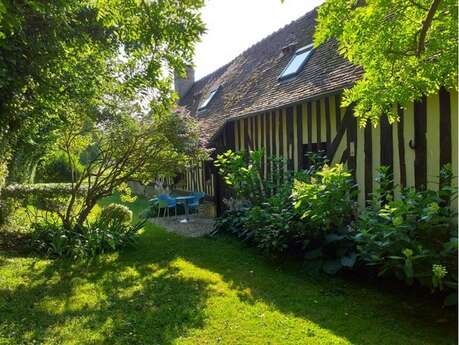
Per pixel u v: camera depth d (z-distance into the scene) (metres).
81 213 7.22
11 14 3.42
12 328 3.55
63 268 5.51
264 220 6.15
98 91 5.89
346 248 4.98
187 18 4.06
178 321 3.71
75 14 4.76
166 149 7.23
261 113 8.01
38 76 4.66
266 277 5.10
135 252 6.59
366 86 3.37
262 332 3.46
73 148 7.76
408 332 3.46
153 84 5.57
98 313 3.91
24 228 7.58
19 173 10.00
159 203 10.50
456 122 4.33
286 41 10.58
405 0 2.87
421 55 2.98
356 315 3.84
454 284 3.52
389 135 5.27
